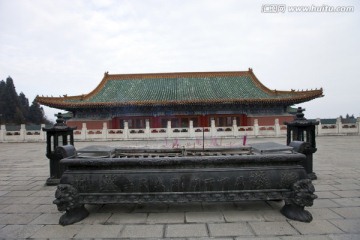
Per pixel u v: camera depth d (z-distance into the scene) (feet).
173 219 14.56
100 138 90.07
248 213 15.33
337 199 17.66
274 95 101.71
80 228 13.55
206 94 105.09
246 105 103.65
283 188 14.67
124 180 14.65
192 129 89.92
